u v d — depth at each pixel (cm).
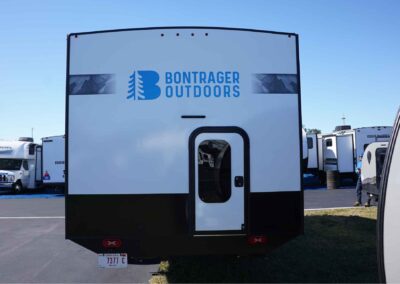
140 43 504
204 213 495
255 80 508
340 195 1833
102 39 505
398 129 309
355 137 2295
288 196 504
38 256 796
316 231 894
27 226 1188
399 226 295
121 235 492
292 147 508
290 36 517
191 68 504
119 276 647
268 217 500
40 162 2675
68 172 495
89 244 491
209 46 507
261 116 506
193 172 496
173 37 505
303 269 625
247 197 498
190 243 493
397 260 296
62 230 1110
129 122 498
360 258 681
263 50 512
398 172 301
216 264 649
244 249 497
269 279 583
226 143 502
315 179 2752
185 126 500
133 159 496
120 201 494
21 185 2530
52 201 1980
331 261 666
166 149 497
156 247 493
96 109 499
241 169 500
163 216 493
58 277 646
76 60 503
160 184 495
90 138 497
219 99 503
